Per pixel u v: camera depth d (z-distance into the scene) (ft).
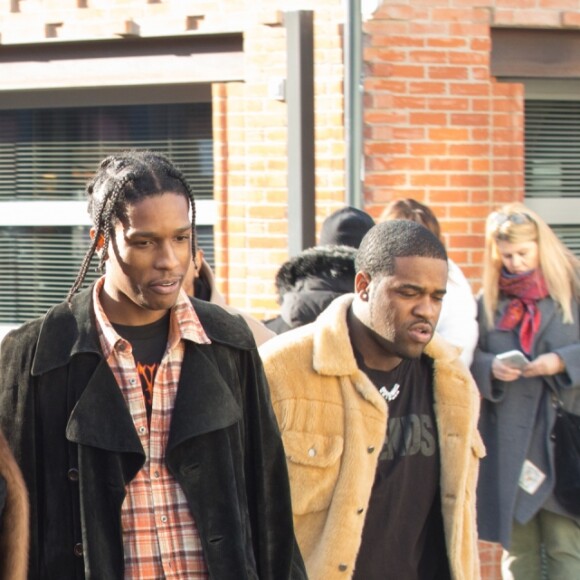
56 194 30.42
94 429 10.88
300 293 17.61
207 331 11.66
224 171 27.43
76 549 10.91
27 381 11.11
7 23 28.86
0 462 10.00
